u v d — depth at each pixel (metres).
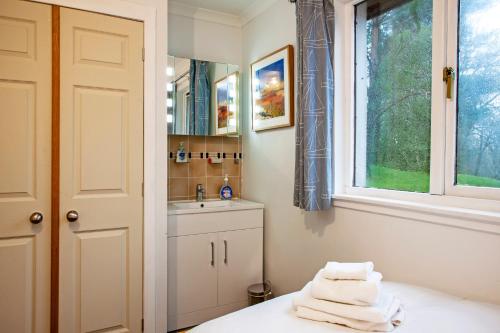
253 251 2.45
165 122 1.94
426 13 1.49
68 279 1.70
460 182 1.35
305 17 1.80
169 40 2.55
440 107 1.40
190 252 2.21
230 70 2.76
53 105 1.65
